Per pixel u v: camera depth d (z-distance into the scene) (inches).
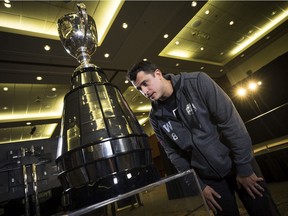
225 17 210.8
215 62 299.0
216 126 41.8
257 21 233.3
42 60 182.7
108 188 19.9
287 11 230.4
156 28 187.0
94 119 23.7
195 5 173.8
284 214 71.8
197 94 40.1
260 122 196.1
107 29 173.6
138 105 355.9
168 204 19.3
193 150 42.3
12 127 278.7
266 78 224.1
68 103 26.7
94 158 20.9
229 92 261.1
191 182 22.3
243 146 36.9
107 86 27.5
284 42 270.1
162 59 238.2
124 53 206.8
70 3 148.9
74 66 203.8
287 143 154.1
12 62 174.4
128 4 154.9
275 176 131.7
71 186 21.6
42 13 151.1
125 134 23.2
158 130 49.5
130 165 21.9
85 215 15.2
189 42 235.5
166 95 42.0
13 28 149.9
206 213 21.5
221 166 40.8
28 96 238.1
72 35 29.7
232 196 43.1
